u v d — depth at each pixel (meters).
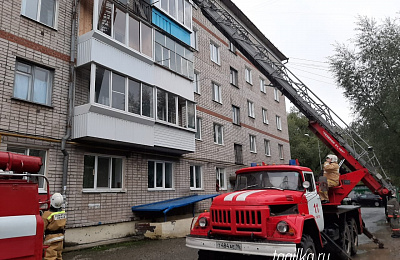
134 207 10.95
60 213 5.36
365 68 16.39
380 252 8.30
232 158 18.81
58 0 9.88
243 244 4.90
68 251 8.48
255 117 23.03
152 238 10.38
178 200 12.33
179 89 13.42
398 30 15.99
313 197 6.45
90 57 9.58
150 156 12.22
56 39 9.59
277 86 10.65
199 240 5.40
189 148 13.39
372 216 19.34
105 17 10.38
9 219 3.65
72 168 9.23
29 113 8.50
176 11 14.27
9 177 4.12
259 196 5.31
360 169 9.45
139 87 11.19
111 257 7.72
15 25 8.57
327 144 10.30
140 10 12.38
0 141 7.76
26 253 3.73
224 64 20.09
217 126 18.36
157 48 12.55
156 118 11.67
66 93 9.57
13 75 8.30
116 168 10.90
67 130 9.23
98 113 9.46
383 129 15.87
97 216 9.69
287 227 4.87
